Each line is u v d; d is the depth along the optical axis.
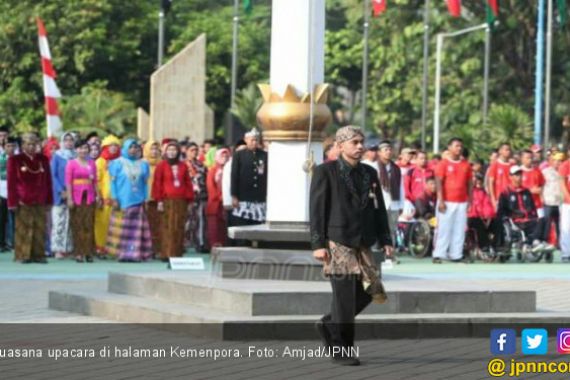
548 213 39.34
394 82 96.00
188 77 68.56
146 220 35.72
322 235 18.33
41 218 34.31
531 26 90.62
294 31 23.98
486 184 39.91
